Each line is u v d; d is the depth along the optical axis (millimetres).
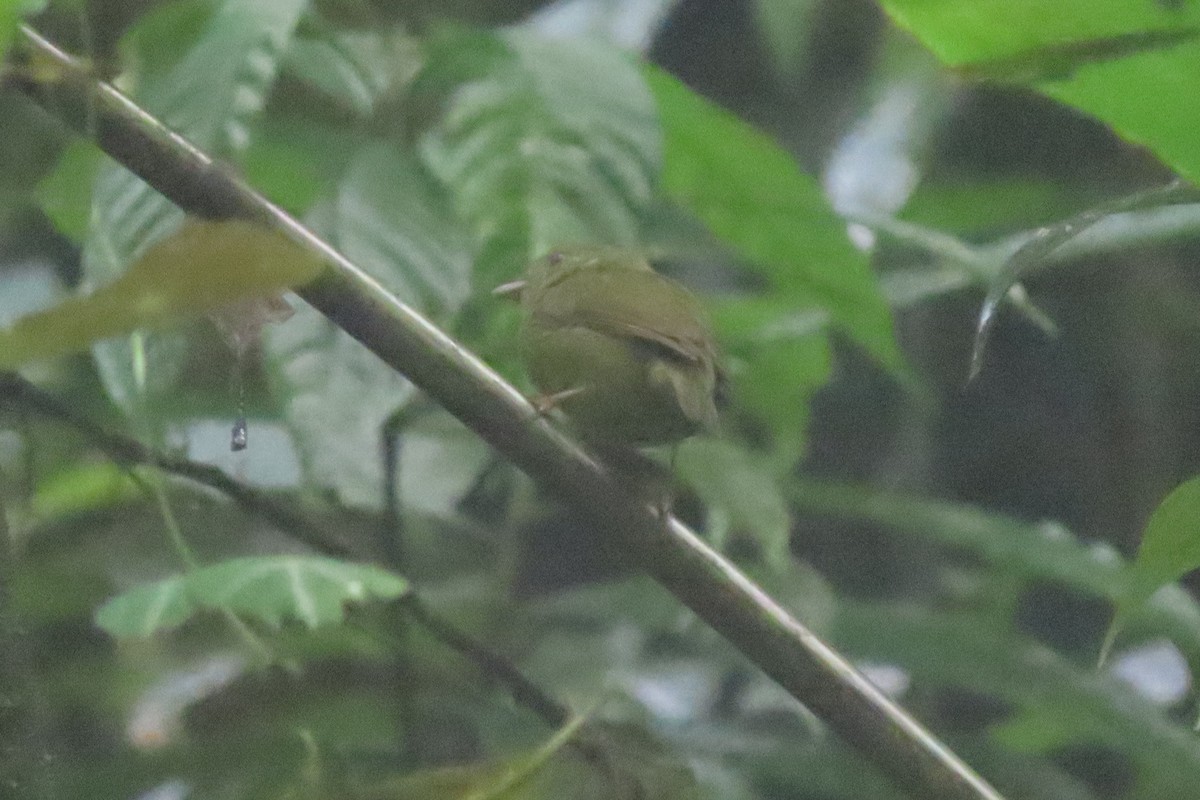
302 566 4852
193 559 5992
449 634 5734
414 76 6488
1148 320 11094
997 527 7840
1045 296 11289
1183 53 4004
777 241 7082
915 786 4734
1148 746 7246
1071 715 7844
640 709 7066
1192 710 8781
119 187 5629
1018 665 7340
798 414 7953
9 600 4520
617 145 6105
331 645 6160
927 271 8711
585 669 7195
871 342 7422
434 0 7453
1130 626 7480
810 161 11047
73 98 4145
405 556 6875
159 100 5727
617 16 9797
